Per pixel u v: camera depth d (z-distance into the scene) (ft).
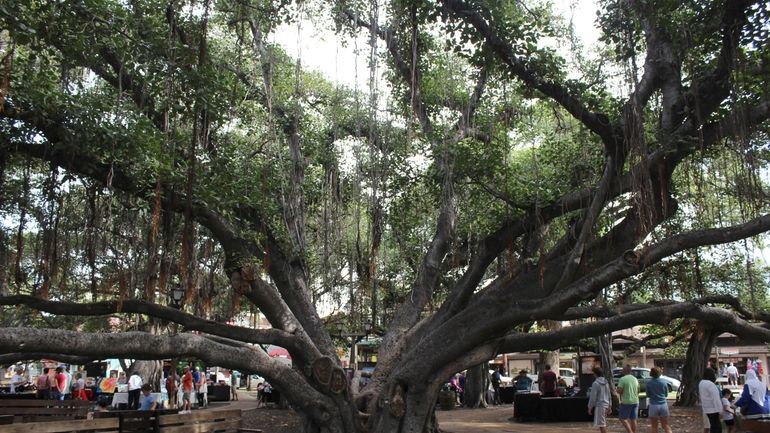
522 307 32.83
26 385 78.33
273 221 40.96
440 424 58.34
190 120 37.86
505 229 38.42
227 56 43.42
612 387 65.77
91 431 27.63
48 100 31.04
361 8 36.78
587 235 33.17
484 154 39.60
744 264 60.34
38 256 37.91
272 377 33.91
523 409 60.95
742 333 35.60
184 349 30.99
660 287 48.44
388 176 41.81
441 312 40.70
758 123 31.60
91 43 30.78
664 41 34.99
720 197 42.80
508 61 32.65
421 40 40.34
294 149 43.37
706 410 39.11
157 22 32.68
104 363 102.06
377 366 40.04
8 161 35.06
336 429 34.76
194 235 38.40
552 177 42.34
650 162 31.63
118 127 31.40
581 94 32.60
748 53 32.24
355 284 45.16
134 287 38.88
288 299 41.52
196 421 33.32
